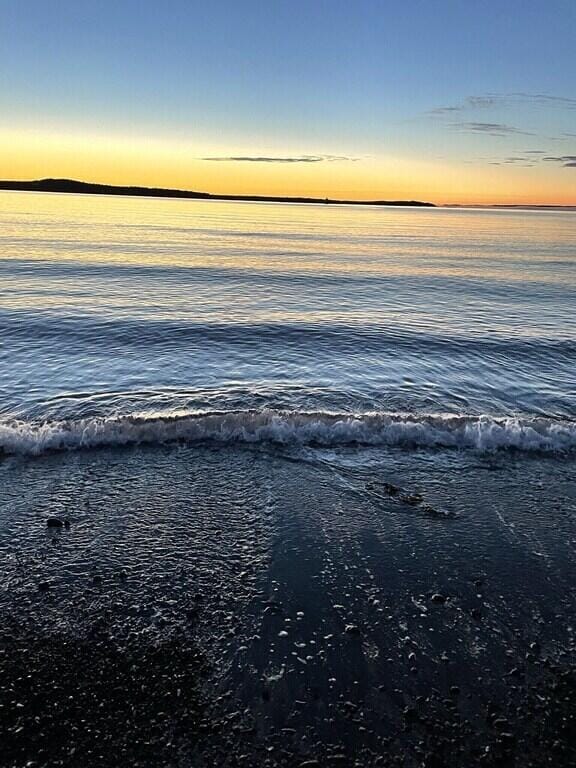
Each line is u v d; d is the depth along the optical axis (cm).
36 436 782
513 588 526
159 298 2066
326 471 756
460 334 1616
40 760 343
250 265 3109
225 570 539
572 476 762
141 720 374
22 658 423
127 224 6244
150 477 720
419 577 539
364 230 6931
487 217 16288
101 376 1154
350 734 368
